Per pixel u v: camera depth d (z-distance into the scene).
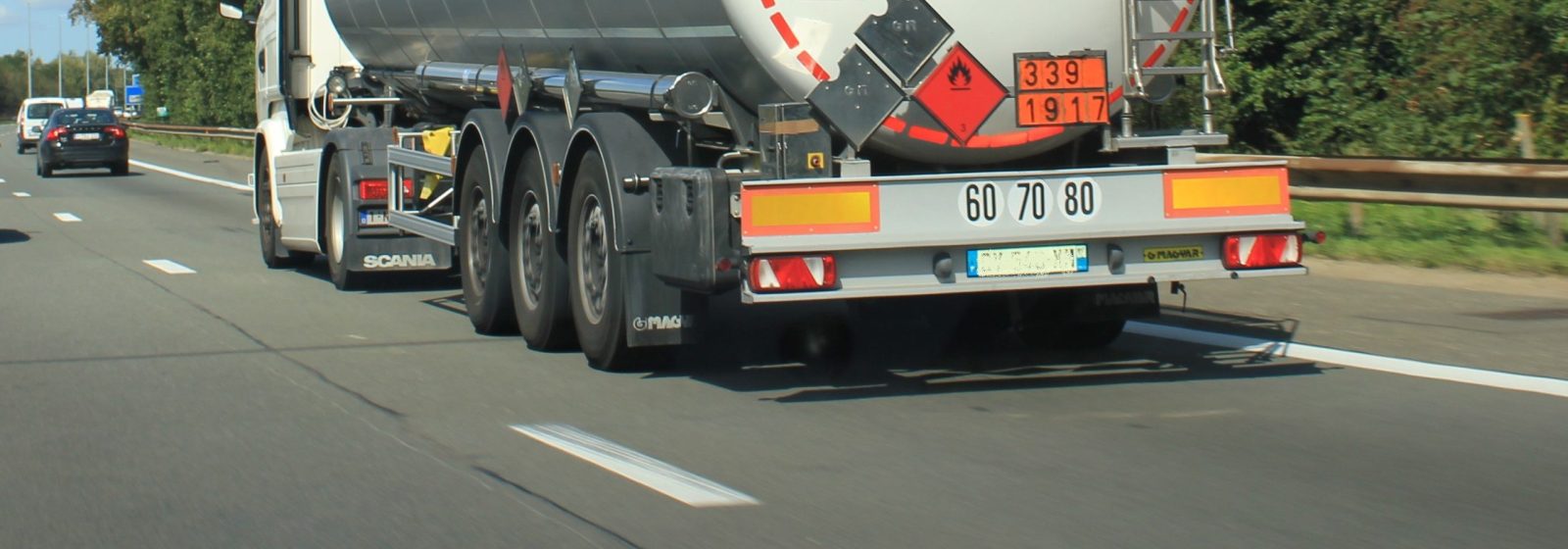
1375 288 16.55
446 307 17.59
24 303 18.09
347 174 18.84
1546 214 18.70
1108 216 11.07
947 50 10.98
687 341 12.12
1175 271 11.20
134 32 108.44
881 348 13.80
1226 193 11.29
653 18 11.73
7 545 7.72
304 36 21.73
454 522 8.04
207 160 65.50
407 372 12.91
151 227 30.83
